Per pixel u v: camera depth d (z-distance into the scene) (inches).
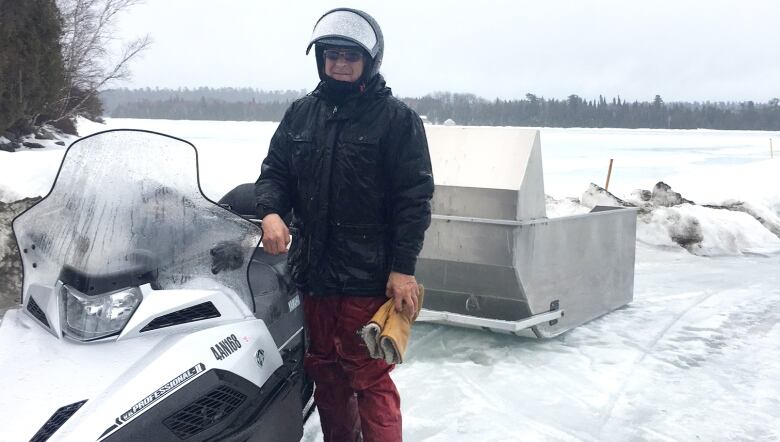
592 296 213.8
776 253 345.4
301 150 104.0
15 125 502.3
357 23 101.2
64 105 605.0
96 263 87.7
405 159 101.5
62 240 93.4
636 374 172.2
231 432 86.9
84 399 76.9
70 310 86.4
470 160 177.5
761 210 418.3
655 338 202.2
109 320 84.7
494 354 182.5
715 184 535.8
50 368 80.9
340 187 101.5
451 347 187.2
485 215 172.9
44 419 74.5
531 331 188.9
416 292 101.7
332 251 103.5
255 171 414.9
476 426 139.6
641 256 333.4
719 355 188.7
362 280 103.0
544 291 186.9
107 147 97.7
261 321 102.1
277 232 100.3
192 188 97.3
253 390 93.8
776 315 229.8
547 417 145.3
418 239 101.3
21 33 475.8
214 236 97.2
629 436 137.6
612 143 2126.0
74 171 98.4
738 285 273.0
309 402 133.9
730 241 347.3
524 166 171.6
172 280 91.9
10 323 94.3
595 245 211.8
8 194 211.0
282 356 119.0
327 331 107.0
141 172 95.9
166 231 93.4
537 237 179.8
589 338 199.9
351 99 102.0
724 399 157.6
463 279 180.5
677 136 3120.1
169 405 81.3
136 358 82.7
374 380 106.1
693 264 315.6
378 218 103.3
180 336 87.5
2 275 199.2
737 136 3235.7
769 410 151.5
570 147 1806.1
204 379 86.0
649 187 516.1
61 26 531.5
